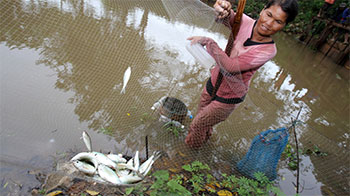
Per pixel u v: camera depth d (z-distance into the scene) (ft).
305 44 34.22
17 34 10.52
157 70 12.78
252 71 7.36
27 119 7.95
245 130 11.77
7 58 9.84
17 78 9.25
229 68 6.86
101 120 9.56
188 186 7.98
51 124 8.28
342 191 9.61
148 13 14.11
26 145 7.21
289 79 19.07
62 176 6.91
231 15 7.18
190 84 13.24
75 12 13.39
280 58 23.88
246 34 7.00
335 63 27.53
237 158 10.07
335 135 13.35
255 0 42.73
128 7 14.74
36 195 6.37
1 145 6.80
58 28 12.01
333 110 16.11
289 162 10.62
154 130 10.01
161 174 7.43
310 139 12.32
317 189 9.48
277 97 15.61
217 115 8.41
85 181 7.02
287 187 9.32
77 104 9.70
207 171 8.91
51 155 7.40
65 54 11.48
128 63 12.62
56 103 9.23
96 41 12.78
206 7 7.21
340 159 11.37
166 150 9.30
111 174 6.53
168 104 10.59
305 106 15.55
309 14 37.50
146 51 12.90
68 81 10.43
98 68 11.73
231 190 8.29
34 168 6.84
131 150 8.84
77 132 8.66
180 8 7.55
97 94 10.52
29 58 10.43
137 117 10.33
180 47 9.45
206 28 7.34
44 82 9.73
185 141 9.75
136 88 11.80
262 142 9.05
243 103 13.52
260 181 8.70
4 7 9.78
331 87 20.06
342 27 26.84
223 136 11.01
